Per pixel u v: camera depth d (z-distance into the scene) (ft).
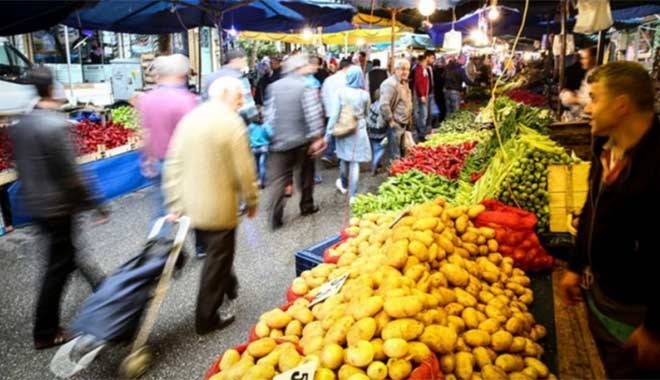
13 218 18.97
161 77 14.26
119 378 9.69
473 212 10.30
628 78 5.53
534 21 33.58
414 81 31.55
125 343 10.09
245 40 58.08
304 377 5.77
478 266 8.93
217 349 10.70
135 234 18.28
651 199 5.61
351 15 26.43
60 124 10.61
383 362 5.84
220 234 10.85
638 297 6.00
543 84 44.42
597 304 6.52
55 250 10.71
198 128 10.29
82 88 38.78
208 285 11.00
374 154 26.27
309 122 18.97
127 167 24.02
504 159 12.33
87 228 18.99
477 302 7.80
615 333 6.28
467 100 42.63
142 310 9.68
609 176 6.10
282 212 18.74
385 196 14.79
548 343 7.95
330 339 6.24
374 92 29.86
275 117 18.69
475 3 26.11
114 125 25.96
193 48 49.26
